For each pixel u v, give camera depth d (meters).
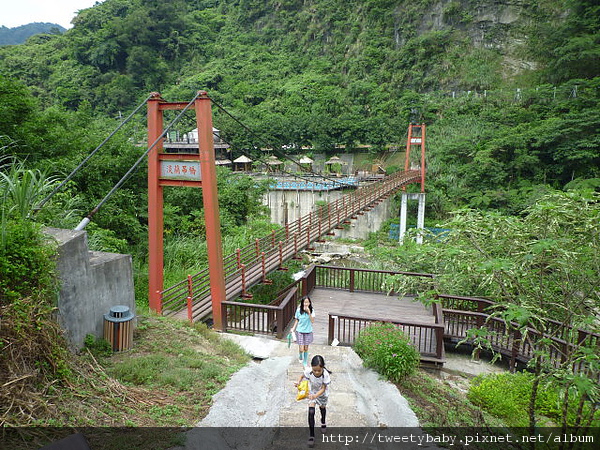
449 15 64.19
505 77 57.78
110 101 66.69
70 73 70.38
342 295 12.30
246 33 88.69
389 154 55.16
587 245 5.89
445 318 10.59
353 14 76.19
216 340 7.85
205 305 10.54
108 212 13.05
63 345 5.34
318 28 79.75
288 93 67.19
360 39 71.94
